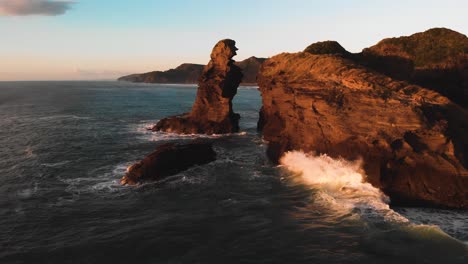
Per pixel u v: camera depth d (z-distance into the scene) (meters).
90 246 19.12
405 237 19.02
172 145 36.38
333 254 17.69
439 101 29.00
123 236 20.23
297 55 47.84
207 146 38.81
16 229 21.06
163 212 23.75
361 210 22.81
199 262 17.41
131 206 24.86
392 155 27.44
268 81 51.03
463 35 45.16
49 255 18.22
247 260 17.48
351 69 34.38
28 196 26.52
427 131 26.73
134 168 30.95
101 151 42.00
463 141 28.22
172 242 19.48
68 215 23.20
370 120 29.44
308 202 25.02
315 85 36.09
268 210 23.78
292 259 17.42
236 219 22.42
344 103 32.41
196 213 23.50
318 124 34.31
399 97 29.41
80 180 30.56
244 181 30.56
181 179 30.91
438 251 17.55
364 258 17.19
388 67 46.31
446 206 24.78
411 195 25.73
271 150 40.44
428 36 46.88
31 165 35.09
